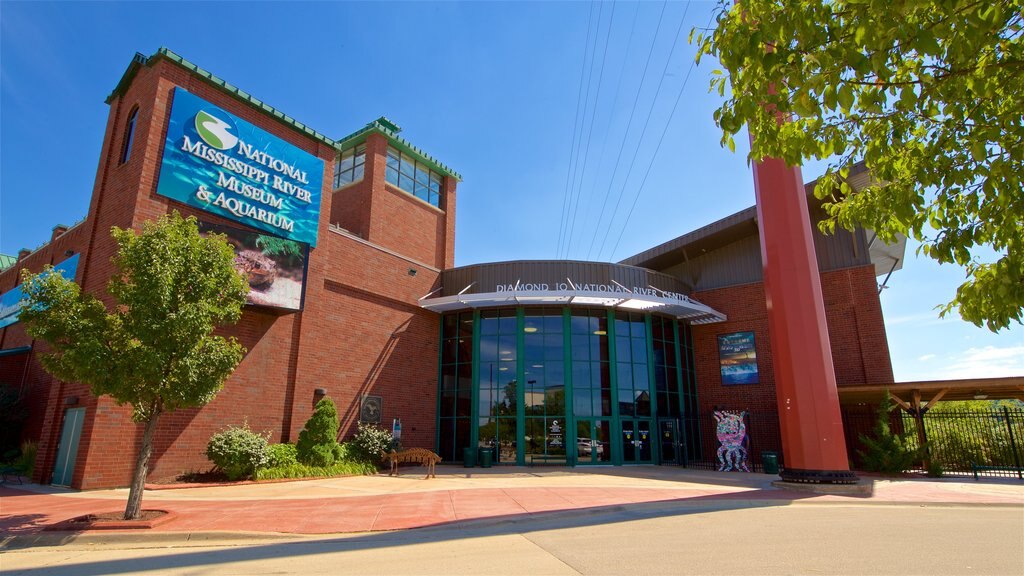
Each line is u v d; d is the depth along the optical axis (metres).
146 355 9.49
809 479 14.52
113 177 17.17
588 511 11.29
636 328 25.08
